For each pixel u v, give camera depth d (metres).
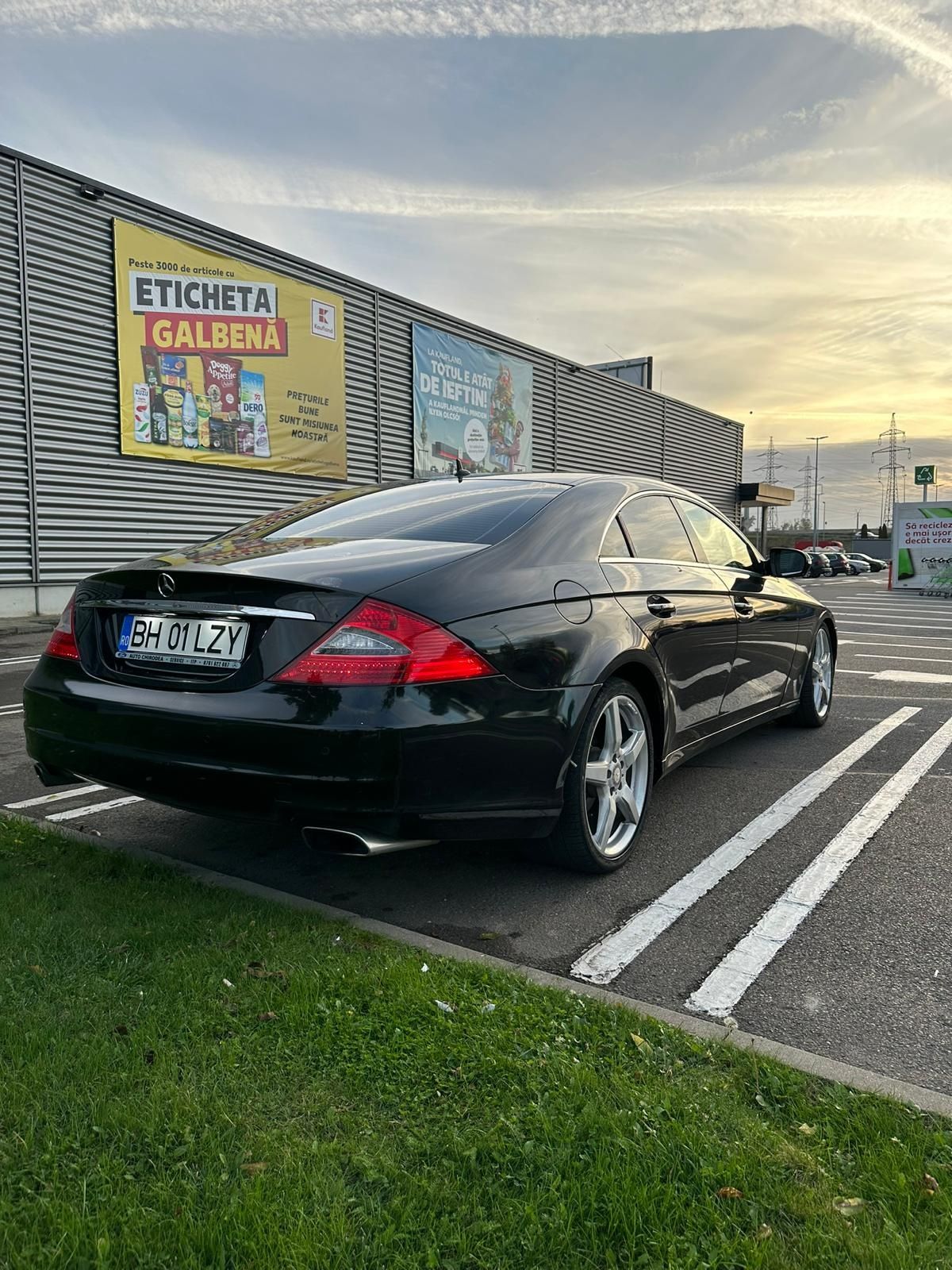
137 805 4.11
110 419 14.59
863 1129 1.78
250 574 2.62
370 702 2.46
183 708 2.62
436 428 21.47
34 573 13.61
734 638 4.30
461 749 2.59
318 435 18.19
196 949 2.49
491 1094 1.88
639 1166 1.66
